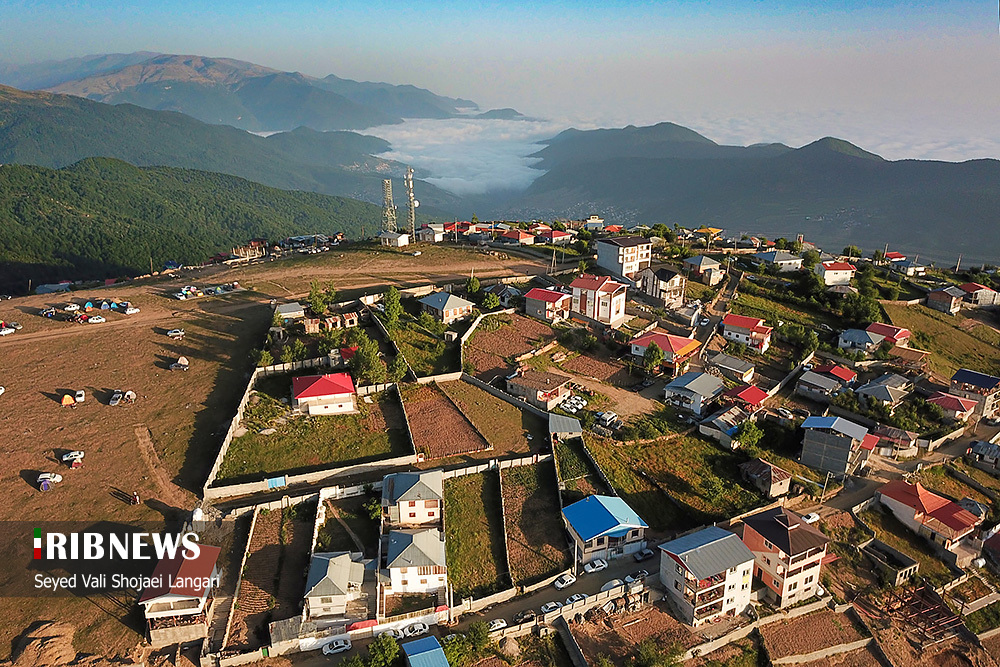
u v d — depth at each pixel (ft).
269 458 265.95
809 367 392.47
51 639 183.73
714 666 203.92
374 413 303.27
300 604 201.98
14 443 268.62
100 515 232.32
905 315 484.74
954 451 329.11
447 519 244.63
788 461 308.60
